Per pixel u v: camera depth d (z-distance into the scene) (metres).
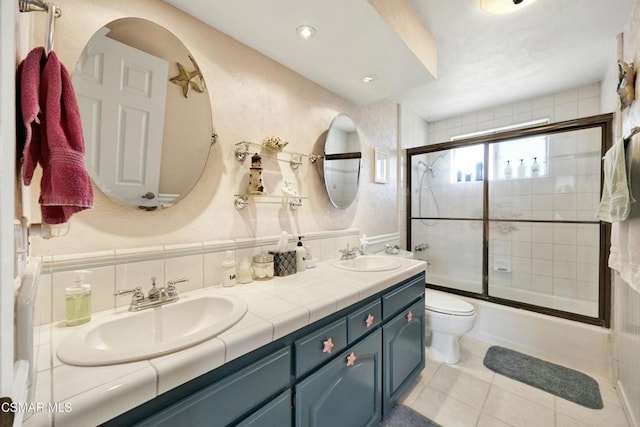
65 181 0.55
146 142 1.07
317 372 1.00
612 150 1.35
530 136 2.44
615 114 1.85
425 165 3.17
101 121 0.96
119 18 1.01
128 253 0.99
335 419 1.08
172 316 0.99
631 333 1.44
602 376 1.81
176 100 1.15
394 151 2.75
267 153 1.52
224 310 1.01
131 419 0.58
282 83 1.60
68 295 0.82
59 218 0.62
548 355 2.02
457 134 3.25
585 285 2.41
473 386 1.73
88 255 0.91
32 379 0.47
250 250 1.39
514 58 2.02
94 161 0.94
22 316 0.46
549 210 2.59
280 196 1.56
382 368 1.38
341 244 1.97
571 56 1.98
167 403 0.63
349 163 2.09
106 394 0.53
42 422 0.46
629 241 1.26
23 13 0.57
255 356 0.81
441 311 1.94
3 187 0.28
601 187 2.29
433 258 3.23
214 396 0.70
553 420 1.45
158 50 1.10
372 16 1.21
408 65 1.60
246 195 1.38
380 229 2.53
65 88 0.59
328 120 1.92
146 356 0.64
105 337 0.83
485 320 2.33
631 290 1.44
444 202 3.15
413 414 1.50
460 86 2.47
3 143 0.28
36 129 0.55
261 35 1.34
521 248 2.75
